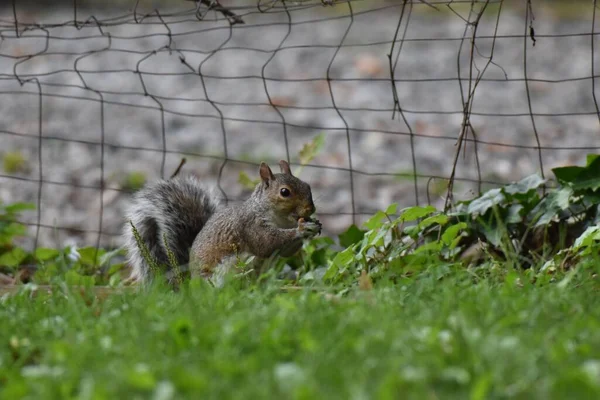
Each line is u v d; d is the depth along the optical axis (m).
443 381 5.21
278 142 19.36
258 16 31.78
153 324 6.45
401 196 15.64
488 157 17.55
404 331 5.92
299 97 22.70
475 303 6.68
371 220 9.05
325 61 25.89
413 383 5.08
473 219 9.72
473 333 5.79
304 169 17.45
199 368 5.48
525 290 7.25
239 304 7.12
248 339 5.95
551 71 24.02
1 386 5.73
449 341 5.67
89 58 25.84
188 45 27.62
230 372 5.39
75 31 28.48
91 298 8.11
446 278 7.81
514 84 23.16
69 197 16.06
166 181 10.48
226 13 10.11
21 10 31.19
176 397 5.14
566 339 5.75
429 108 21.45
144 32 29.05
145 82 23.95
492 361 5.33
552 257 9.27
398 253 8.98
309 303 6.77
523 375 5.17
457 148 9.63
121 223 14.66
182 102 22.38
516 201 9.66
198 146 19.09
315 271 9.11
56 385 5.33
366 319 6.23
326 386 5.16
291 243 9.52
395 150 18.42
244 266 8.93
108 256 10.40
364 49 27.16
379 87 23.34
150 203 10.24
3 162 17.73
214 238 9.52
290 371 5.35
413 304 6.89
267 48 27.41
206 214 10.35
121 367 5.46
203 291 7.51
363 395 4.91
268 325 6.14
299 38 28.59
